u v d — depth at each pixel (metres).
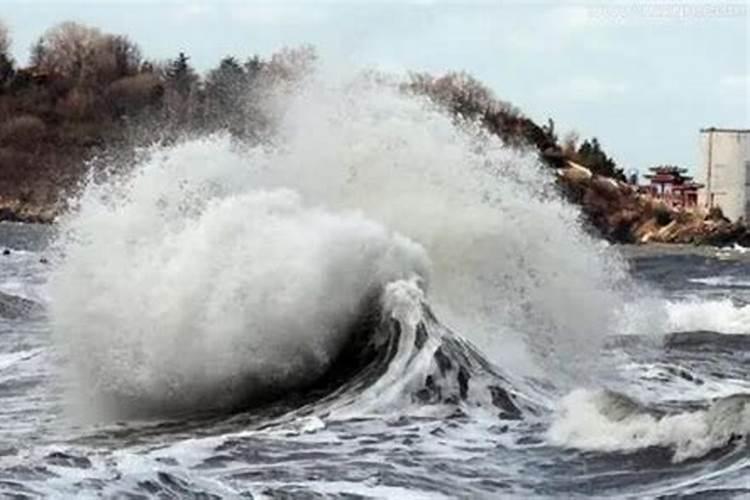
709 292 92.44
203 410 34.69
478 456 27.92
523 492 25.23
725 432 27.31
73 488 22.48
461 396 33.19
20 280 85.00
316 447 28.55
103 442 30.28
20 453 25.84
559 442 28.80
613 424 28.97
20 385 38.91
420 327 35.47
